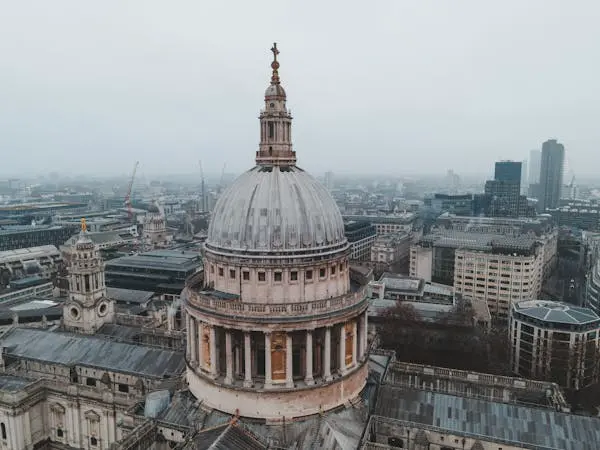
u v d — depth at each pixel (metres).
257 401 77.44
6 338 126.12
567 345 148.12
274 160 85.88
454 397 87.62
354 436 76.19
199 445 70.38
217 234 83.88
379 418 83.38
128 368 109.38
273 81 87.88
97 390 100.31
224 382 79.56
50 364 114.75
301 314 77.06
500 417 82.25
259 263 78.12
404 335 162.00
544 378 148.75
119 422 88.25
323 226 82.62
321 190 87.56
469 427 80.88
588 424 79.38
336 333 82.75
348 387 83.06
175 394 88.44
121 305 192.75
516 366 158.88
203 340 83.06
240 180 87.38
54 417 106.25
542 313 154.25
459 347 158.50
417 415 84.44
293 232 79.44
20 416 100.62
